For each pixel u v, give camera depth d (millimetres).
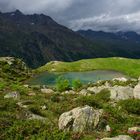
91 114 21781
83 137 19047
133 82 63375
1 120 21016
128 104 30781
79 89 63969
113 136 19250
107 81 68438
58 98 35281
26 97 38188
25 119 22625
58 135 18703
